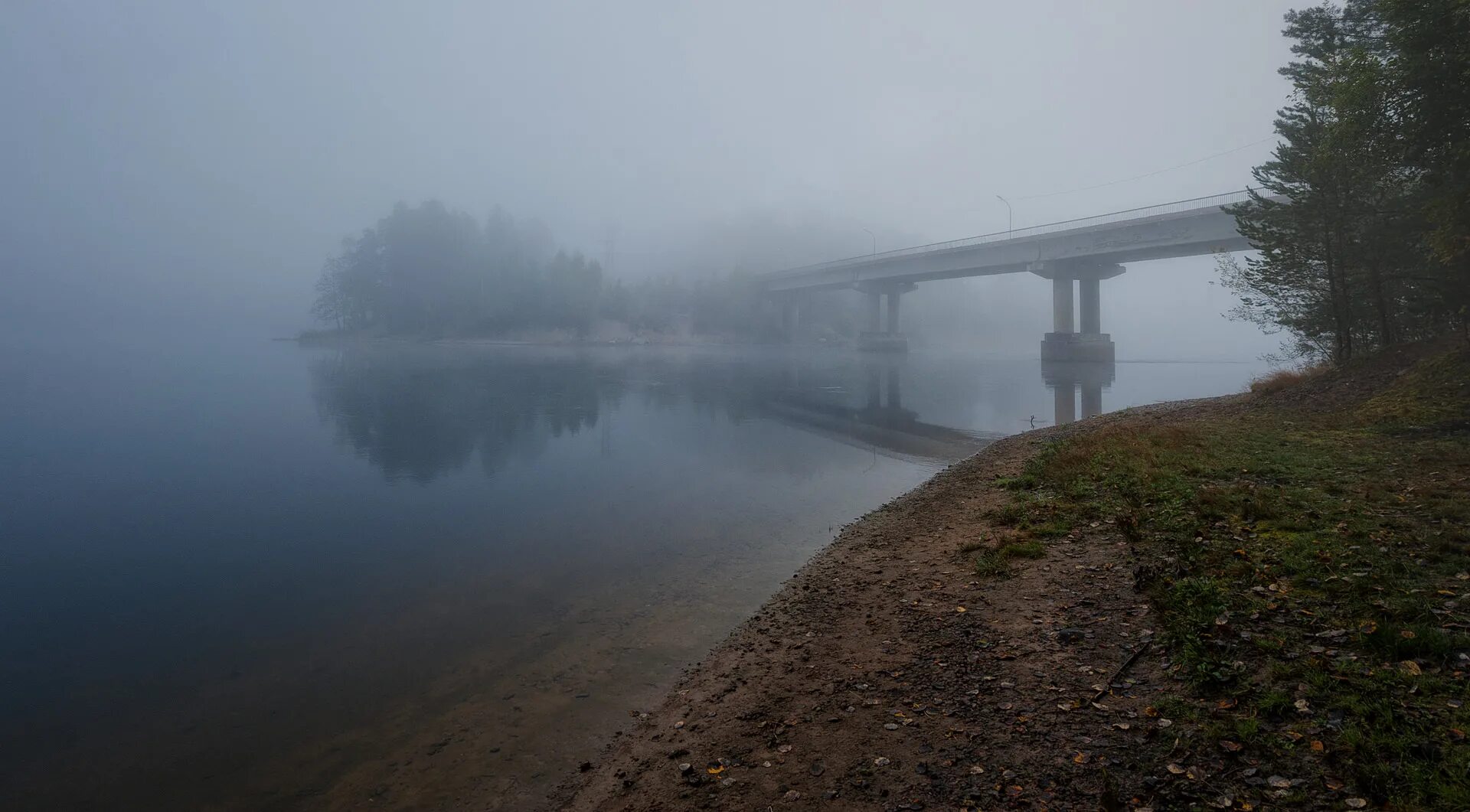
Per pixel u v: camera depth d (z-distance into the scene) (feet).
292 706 23.72
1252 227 83.35
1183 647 18.17
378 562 40.50
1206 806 12.73
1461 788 11.75
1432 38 48.08
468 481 63.46
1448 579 20.21
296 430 96.17
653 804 15.96
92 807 18.56
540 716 21.86
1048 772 14.60
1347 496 30.37
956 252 313.94
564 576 36.55
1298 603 19.84
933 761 15.74
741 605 30.83
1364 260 74.69
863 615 26.02
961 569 29.25
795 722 18.72
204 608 34.01
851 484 59.47
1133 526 29.12
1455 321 68.49
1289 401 69.56
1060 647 20.25
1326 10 77.00
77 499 58.29
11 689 25.75
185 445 84.17
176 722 23.03
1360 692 15.16
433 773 19.06
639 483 61.21
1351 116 57.06
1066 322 269.03
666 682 23.65
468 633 29.43
